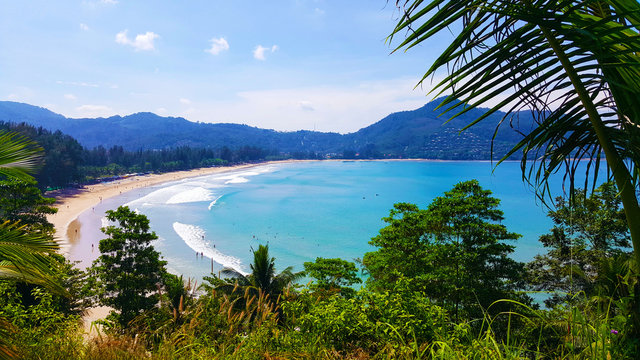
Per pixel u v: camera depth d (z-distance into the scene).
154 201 96.44
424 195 120.31
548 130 1.66
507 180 159.00
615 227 12.23
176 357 2.99
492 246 14.35
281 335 3.39
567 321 1.98
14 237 3.72
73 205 88.19
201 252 52.03
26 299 12.13
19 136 3.82
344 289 17.95
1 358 3.14
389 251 16.19
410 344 2.56
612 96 1.54
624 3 1.34
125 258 24.41
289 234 65.81
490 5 1.37
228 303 3.56
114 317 21.91
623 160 1.56
